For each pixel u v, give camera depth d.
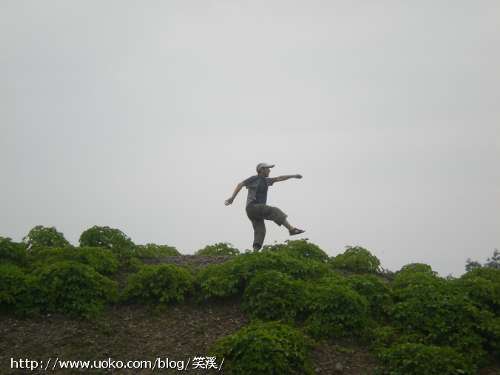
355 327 11.20
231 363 9.84
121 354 10.38
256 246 14.18
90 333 10.91
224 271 12.50
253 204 14.02
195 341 10.80
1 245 12.80
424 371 9.68
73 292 11.55
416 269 14.06
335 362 10.40
